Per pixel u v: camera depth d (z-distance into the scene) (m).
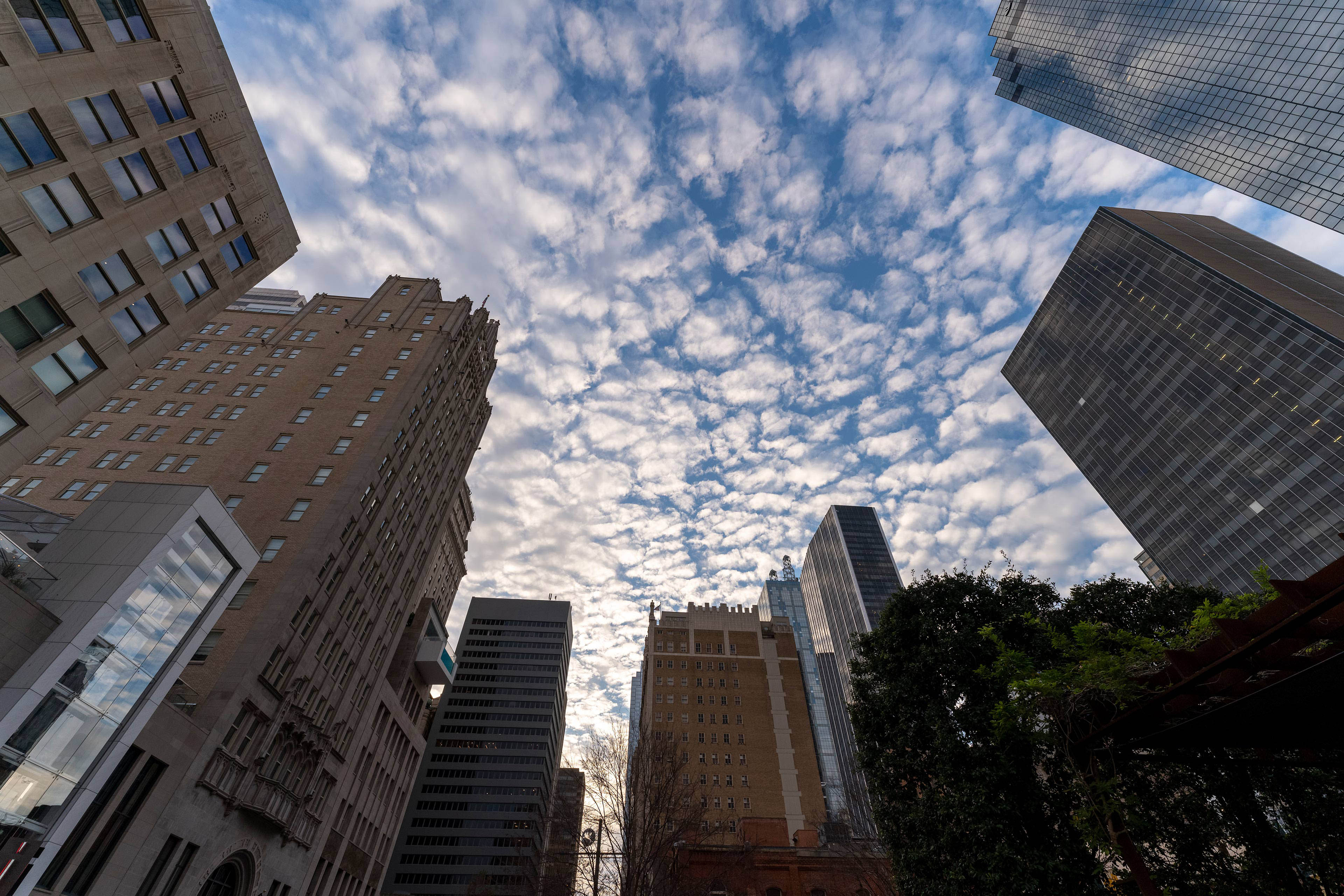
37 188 27.02
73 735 24.08
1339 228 81.81
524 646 168.75
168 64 33.16
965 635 22.42
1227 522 106.88
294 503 54.22
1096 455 137.75
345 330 81.00
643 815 36.00
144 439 60.97
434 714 157.12
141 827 30.97
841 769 143.88
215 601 31.95
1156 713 13.17
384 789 66.94
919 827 21.09
